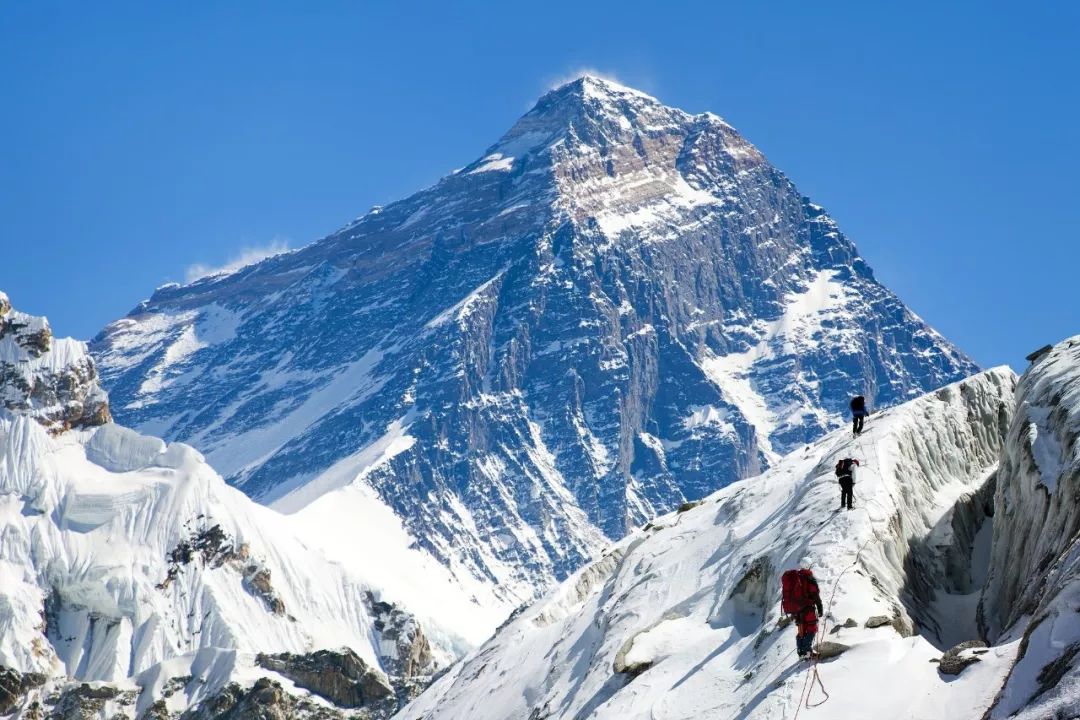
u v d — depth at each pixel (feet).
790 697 222.89
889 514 292.81
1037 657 197.47
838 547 278.46
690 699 260.62
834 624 242.17
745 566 318.65
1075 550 233.96
